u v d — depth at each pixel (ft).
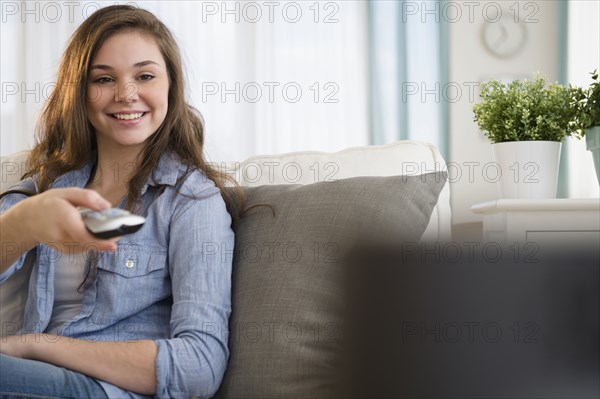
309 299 4.04
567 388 1.16
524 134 5.74
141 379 3.81
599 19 12.43
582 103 5.76
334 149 13.58
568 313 1.17
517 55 13.70
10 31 13.21
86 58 4.70
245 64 13.55
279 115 13.56
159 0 13.32
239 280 4.35
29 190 4.93
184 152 4.87
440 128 13.51
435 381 1.19
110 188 4.81
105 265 4.33
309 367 3.91
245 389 3.98
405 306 1.20
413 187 4.46
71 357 3.81
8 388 3.57
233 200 4.69
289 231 4.33
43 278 4.40
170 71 4.88
